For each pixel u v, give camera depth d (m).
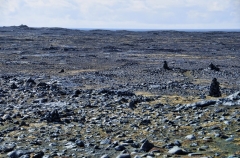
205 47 110.50
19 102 24.73
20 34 159.25
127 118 19.28
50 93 28.34
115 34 188.00
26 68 55.28
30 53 81.62
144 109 22.22
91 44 113.75
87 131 16.38
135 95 29.06
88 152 13.02
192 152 12.33
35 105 23.61
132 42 127.88
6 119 19.05
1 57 70.88
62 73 49.56
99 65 61.75
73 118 19.50
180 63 66.56
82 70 54.22
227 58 78.75
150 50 98.00
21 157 12.31
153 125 17.16
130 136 15.22
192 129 15.70
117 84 39.03
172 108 21.88
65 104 24.20
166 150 12.73
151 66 60.62
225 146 12.80
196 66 61.31
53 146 13.98
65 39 131.50
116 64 63.75
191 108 20.75
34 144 14.30
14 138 15.37
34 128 17.23
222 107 19.44
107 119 19.11
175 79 44.31
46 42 115.56
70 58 73.31
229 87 37.69
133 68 57.38
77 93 28.80
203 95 30.25
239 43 129.62
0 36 135.50
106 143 14.16
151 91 33.69
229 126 15.38
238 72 52.44
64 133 16.09
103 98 26.59
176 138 14.43
